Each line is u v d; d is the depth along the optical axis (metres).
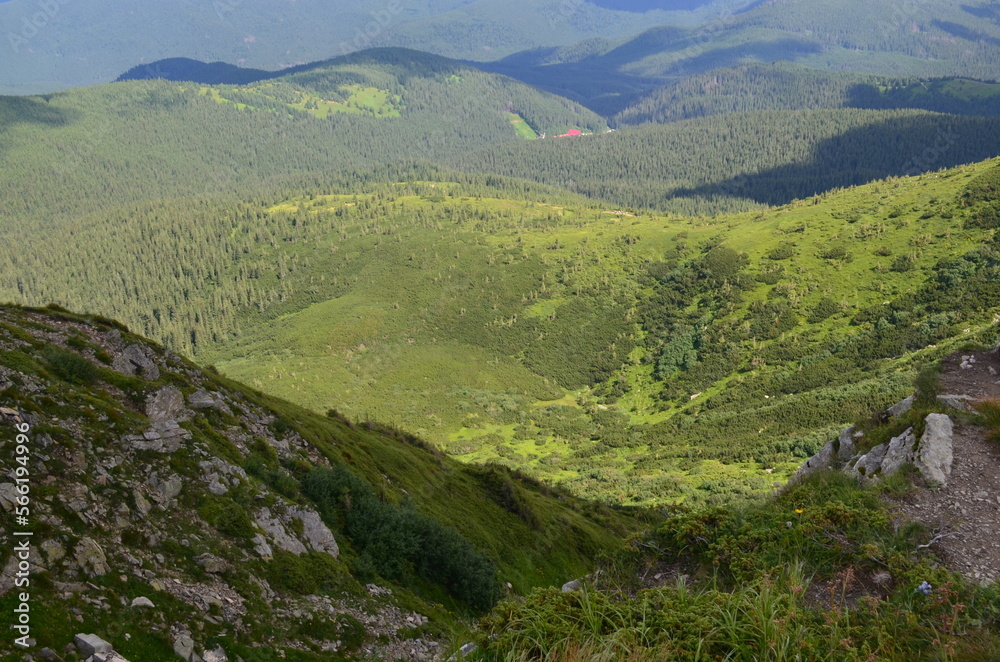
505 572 30.78
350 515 22.86
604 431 181.38
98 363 20.36
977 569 9.12
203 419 20.36
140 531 13.43
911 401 19.09
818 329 188.75
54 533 11.14
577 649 7.51
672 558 11.28
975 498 11.16
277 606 14.70
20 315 21.36
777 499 13.27
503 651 7.91
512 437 184.25
